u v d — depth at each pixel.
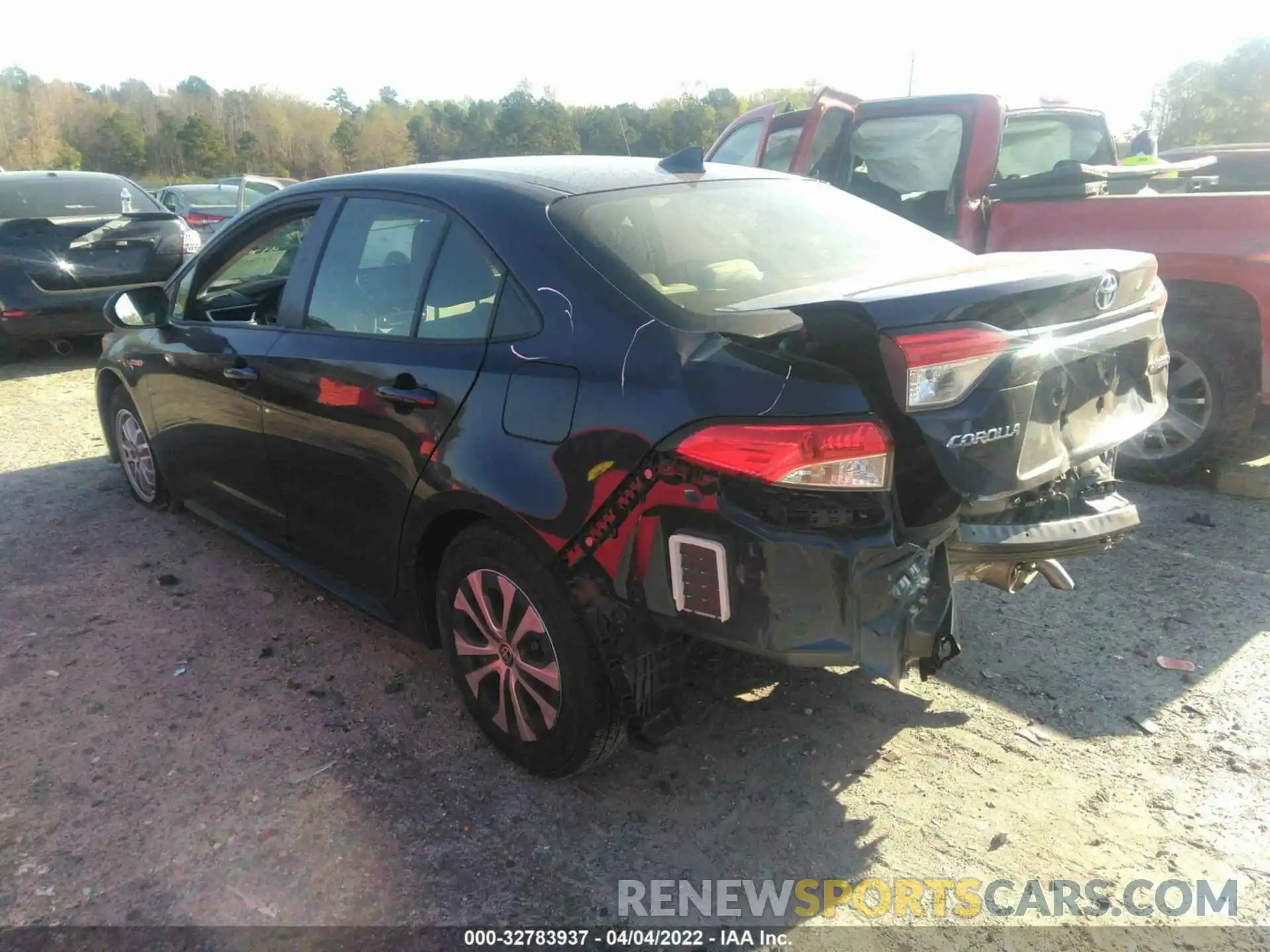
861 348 2.26
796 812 2.72
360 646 3.65
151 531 4.77
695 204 3.07
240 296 3.99
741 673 3.42
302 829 2.64
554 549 2.51
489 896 2.41
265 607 3.97
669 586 2.34
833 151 6.14
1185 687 3.30
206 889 2.42
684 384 2.29
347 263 3.33
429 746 3.03
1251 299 4.71
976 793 2.79
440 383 2.80
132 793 2.79
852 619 2.21
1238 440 4.98
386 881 2.46
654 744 2.74
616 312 2.50
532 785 2.84
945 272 2.72
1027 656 3.53
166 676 3.43
